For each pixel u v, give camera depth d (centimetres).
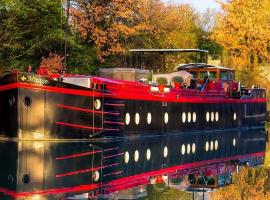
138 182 1720
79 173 1812
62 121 2602
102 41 4675
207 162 2294
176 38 5812
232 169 2122
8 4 3400
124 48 5016
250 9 6169
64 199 1428
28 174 1755
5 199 1408
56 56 4028
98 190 1559
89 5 4697
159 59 5334
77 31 4628
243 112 4200
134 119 3014
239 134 3797
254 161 2392
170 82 3559
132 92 2980
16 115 2544
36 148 2359
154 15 5456
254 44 6141
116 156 2270
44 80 2542
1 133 2609
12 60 3734
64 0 4400
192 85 3653
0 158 2059
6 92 2566
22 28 3697
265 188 1711
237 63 6116
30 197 1439
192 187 1673
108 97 2798
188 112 3516
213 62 6331
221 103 3900
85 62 4459
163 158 2322
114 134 2859
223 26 6244
